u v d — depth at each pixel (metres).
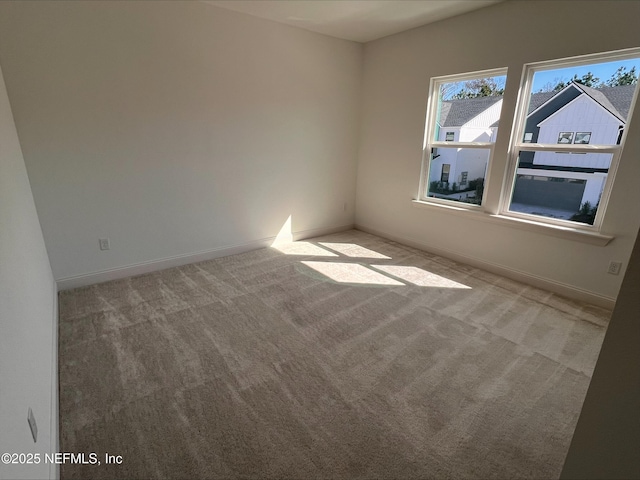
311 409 1.71
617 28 2.39
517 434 1.58
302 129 4.05
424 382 1.91
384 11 3.20
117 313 2.56
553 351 2.20
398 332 2.38
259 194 3.90
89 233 2.93
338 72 4.17
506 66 3.03
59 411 1.66
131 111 2.90
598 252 2.73
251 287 3.04
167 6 2.88
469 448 1.51
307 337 2.31
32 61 2.43
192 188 3.39
